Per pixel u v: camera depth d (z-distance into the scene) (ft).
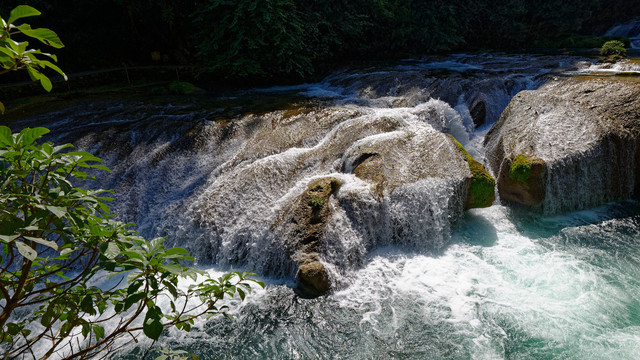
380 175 18.44
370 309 14.38
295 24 34.83
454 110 26.25
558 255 17.11
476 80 30.40
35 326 13.48
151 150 21.79
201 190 19.62
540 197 19.54
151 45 37.45
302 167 20.15
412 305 14.48
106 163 21.02
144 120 24.77
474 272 16.17
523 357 12.17
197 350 12.84
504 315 13.83
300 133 22.99
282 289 15.39
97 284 15.98
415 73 34.04
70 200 4.97
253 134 23.07
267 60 36.40
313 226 16.14
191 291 5.78
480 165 19.33
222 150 22.09
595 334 12.84
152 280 4.65
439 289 15.21
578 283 15.30
